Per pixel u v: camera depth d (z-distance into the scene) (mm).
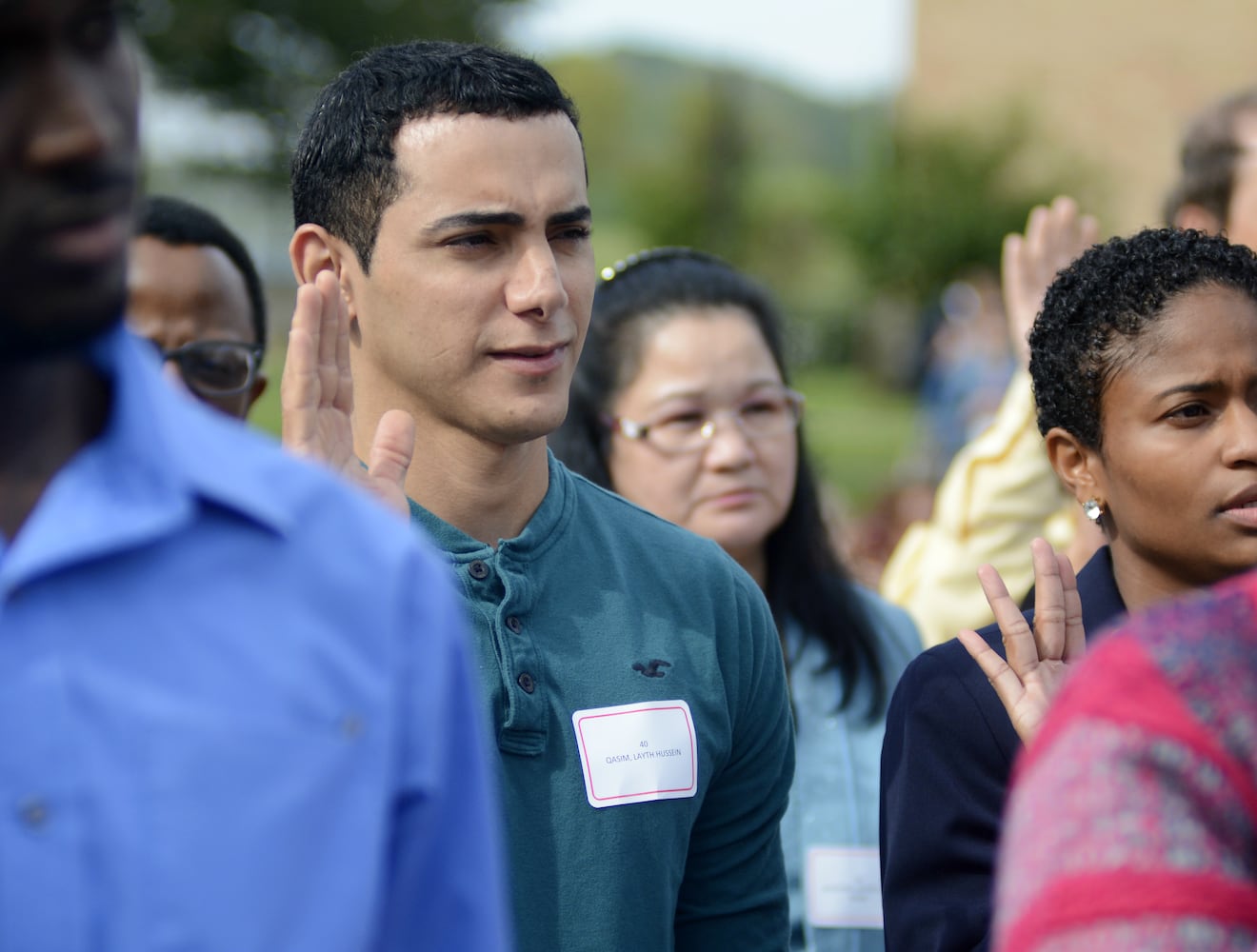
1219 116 5023
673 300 4488
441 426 2854
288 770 1541
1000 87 37438
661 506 4379
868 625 4320
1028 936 1513
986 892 2820
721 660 3029
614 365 4469
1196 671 1571
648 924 2773
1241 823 1523
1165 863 1487
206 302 4098
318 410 2576
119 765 1476
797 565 4375
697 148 67000
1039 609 2787
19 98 1438
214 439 1635
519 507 2928
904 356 45062
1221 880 1481
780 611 4320
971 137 37094
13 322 1468
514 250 2773
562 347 2834
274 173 26719
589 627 2875
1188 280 2949
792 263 64688
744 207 65938
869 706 4203
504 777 2709
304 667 1577
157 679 1512
